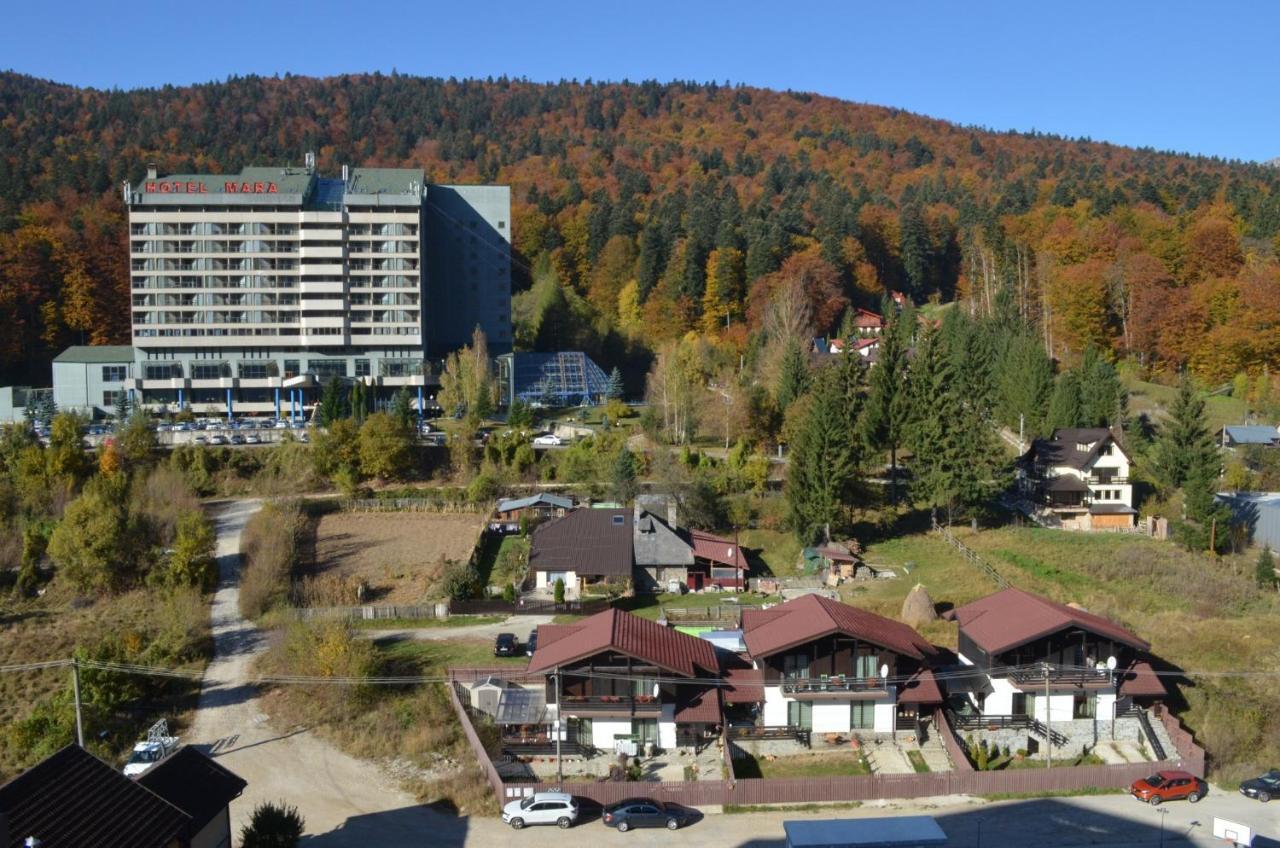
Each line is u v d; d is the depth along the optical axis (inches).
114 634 2372.0
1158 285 5531.5
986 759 1868.8
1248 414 4690.0
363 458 3905.0
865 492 3373.5
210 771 1530.5
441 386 5502.0
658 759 1911.9
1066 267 6092.5
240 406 5462.6
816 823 1501.0
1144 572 2888.8
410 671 2249.0
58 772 1304.1
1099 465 3636.8
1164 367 5364.2
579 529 3075.8
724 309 6638.8
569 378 5846.5
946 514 3526.1
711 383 4980.3
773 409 4192.9
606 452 4023.1
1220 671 2231.8
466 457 4001.0
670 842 1617.9
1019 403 4399.6
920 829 1477.6
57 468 3550.7
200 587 2856.8
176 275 5378.9
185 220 5374.0
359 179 5910.4
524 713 1958.7
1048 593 2716.5
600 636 1955.0
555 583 2800.2
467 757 1909.4
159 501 3444.9
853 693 1929.1
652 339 6761.8
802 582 2955.2
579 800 1733.5
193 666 2353.6
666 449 3937.0
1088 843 1604.3
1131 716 1982.0
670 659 1919.3
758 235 6914.4
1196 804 1749.5
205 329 5413.4
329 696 2130.9
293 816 1529.3
